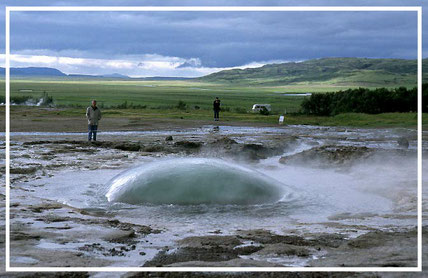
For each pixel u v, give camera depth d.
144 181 8.86
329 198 9.26
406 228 6.75
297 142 21.64
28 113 39.81
